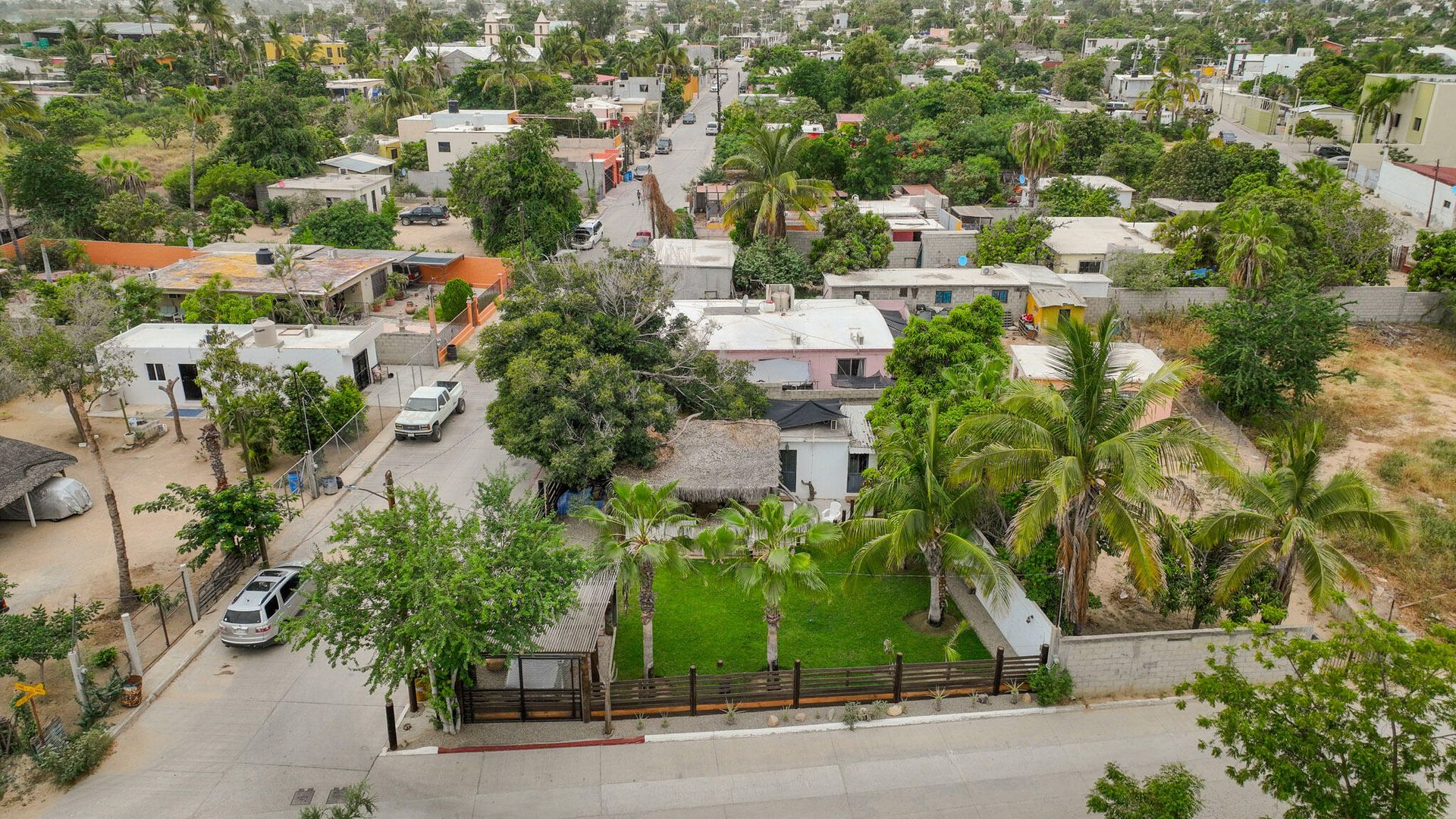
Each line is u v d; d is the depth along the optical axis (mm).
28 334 30250
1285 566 21938
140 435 35406
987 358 28516
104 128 84625
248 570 26844
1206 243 51812
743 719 20953
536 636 20703
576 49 132375
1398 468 32781
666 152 102375
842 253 52438
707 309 42969
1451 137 75938
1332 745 13602
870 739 20266
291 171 73312
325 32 194750
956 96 90812
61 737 19781
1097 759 19562
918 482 22750
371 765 19422
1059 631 21141
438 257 55594
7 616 21016
